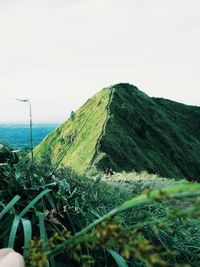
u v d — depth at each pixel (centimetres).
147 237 250
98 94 11575
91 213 265
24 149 303
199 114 12600
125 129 9669
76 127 10750
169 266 240
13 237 183
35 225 232
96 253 233
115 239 53
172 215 69
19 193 255
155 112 11394
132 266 230
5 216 240
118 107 10425
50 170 308
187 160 10331
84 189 307
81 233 63
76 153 9194
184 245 263
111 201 300
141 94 11938
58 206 251
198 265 253
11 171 265
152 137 10206
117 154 8588
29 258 65
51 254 64
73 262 225
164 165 9419
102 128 9256
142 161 8781
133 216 261
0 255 77
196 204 57
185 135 11312
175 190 56
